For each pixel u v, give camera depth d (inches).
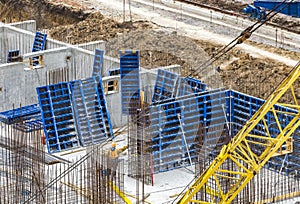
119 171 1724.9
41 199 1651.1
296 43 2657.5
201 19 2925.7
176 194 1711.4
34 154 1791.3
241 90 2294.5
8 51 2409.0
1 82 2081.7
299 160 1771.7
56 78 2116.1
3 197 1663.4
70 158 1876.2
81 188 1672.0
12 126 1971.0
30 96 2143.2
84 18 2960.1
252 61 2454.5
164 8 3075.8
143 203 1647.4
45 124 1930.4
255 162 1459.2
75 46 2220.7
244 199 1630.2
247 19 2925.7
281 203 1653.5
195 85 1996.8
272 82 2316.7
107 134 1961.1
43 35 2333.9
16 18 3154.5
